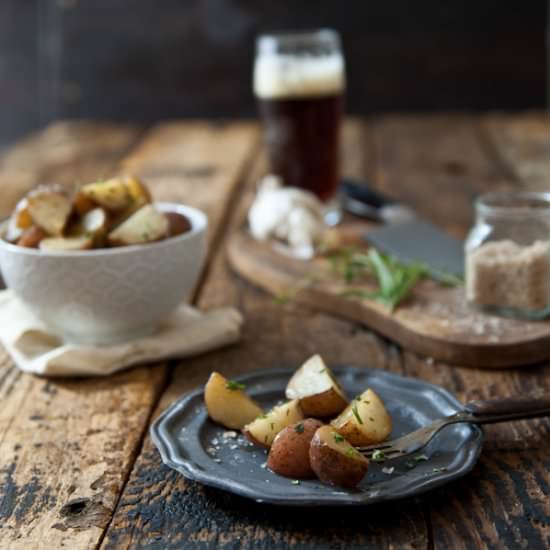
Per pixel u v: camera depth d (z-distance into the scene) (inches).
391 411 32.3
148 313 36.8
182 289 37.1
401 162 63.3
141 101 106.3
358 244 46.4
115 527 28.7
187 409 32.3
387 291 39.0
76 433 32.7
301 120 49.4
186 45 104.0
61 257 35.3
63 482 30.5
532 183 56.9
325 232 45.3
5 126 107.9
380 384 33.5
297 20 102.6
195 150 69.3
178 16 103.1
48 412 33.9
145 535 28.4
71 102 106.7
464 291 40.3
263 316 40.4
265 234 46.4
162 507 29.3
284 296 41.7
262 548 27.9
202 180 59.8
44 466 31.2
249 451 30.8
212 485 28.9
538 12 101.0
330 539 28.1
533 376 35.3
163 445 30.7
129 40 104.3
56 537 28.5
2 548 28.2
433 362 36.5
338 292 40.1
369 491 28.4
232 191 57.1
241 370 36.2
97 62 105.3
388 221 48.6
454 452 30.1
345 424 30.2
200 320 38.3
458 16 101.8
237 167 62.8
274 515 28.9
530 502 29.0
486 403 30.9
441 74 103.7
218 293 42.8
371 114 105.7
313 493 28.5
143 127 81.0
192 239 36.8
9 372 36.4
